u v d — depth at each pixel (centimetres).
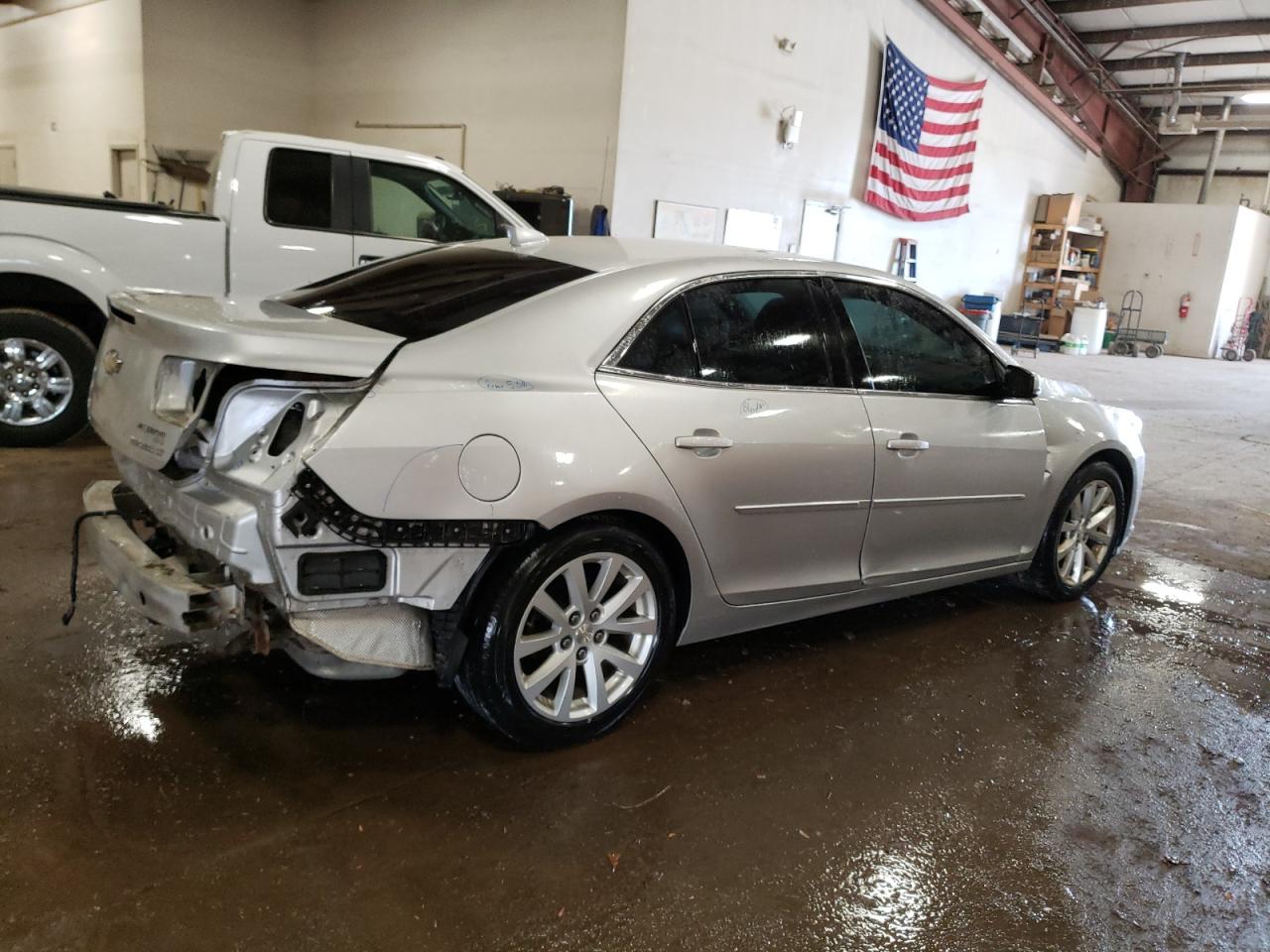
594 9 996
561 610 267
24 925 193
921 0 1407
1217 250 2203
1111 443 445
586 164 1031
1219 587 508
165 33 1121
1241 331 2373
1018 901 234
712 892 226
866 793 276
